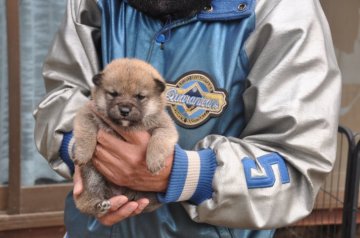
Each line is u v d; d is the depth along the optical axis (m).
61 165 1.29
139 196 1.21
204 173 1.16
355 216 1.85
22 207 2.38
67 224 1.36
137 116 1.19
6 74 2.32
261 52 1.24
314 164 1.19
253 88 1.22
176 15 1.29
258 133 1.23
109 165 1.18
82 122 1.21
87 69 1.33
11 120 2.30
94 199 1.22
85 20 1.38
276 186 1.17
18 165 2.34
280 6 1.25
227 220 1.16
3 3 2.27
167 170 1.15
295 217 1.18
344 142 2.56
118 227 1.27
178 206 1.25
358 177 1.83
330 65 1.24
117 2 1.34
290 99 1.19
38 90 2.38
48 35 2.36
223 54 1.27
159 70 1.29
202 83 1.26
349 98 2.71
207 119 1.26
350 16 2.63
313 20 1.25
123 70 1.22
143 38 1.31
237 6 1.27
